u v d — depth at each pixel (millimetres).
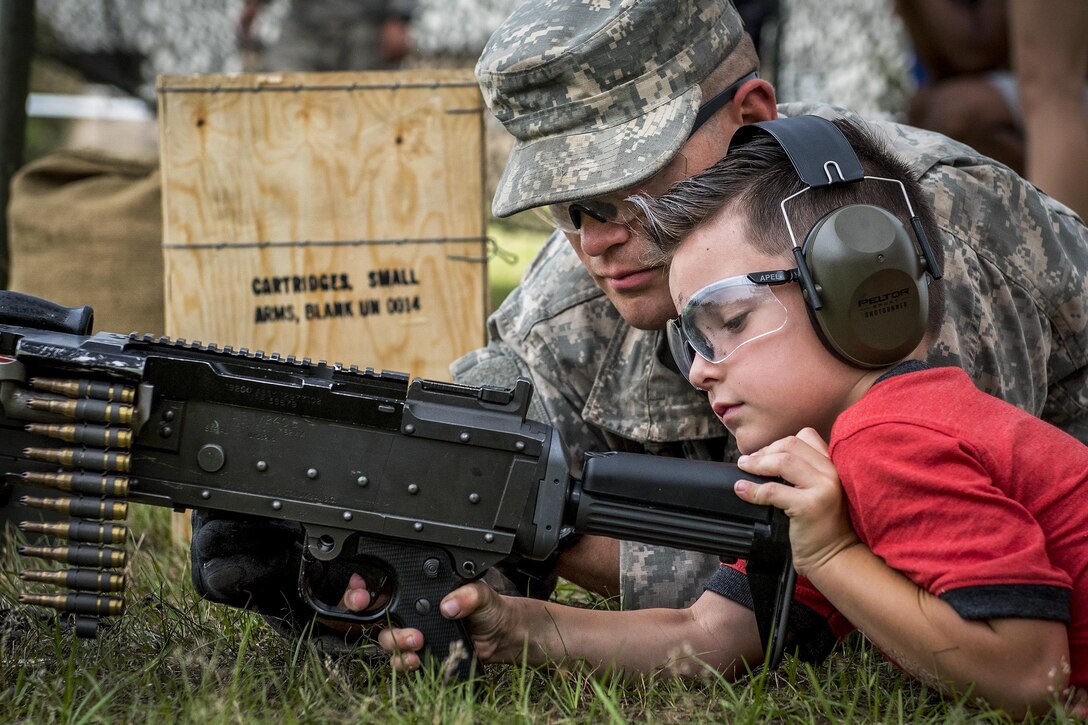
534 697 2055
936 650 1764
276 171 3578
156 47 10047
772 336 1926
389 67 7285
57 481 1933
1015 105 4477
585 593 2807
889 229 1868
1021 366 2463
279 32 7230
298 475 1956
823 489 1841
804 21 8859
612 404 2543
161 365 1917
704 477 1935
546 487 1958
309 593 2027
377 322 3666
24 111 4758
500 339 2764
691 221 1984
